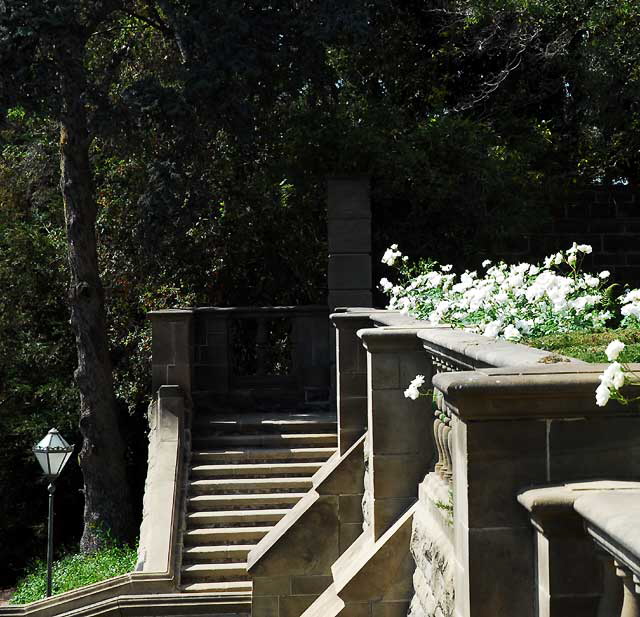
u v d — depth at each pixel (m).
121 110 12.92
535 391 3.38
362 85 17.59
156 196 13.33
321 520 8.29
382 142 13.11
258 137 14.59
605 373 3.01
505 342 4.81
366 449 7.84
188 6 13.15
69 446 11.80
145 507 10.66
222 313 13.45
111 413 14.68
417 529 5.82
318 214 15.12
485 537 3.48
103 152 17.11
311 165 13.36
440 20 17.09
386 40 17.09
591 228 16.06
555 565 3.28
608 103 15.92
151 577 9.55
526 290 6.00
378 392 6.43
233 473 11.27
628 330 5.19
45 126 17.42
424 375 6.43
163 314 12.35
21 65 12.30
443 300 7.70
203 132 13.32
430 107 17.77
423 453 6.41
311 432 12.09
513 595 3.48
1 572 18.09
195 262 17.02
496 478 3.48
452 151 13.52
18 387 17.98
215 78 12.70
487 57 17.41
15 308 18.27
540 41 16.66
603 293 5.98
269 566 8.30
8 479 18.19
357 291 12.78
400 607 6.10
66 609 9.40
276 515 10.60
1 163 19.17
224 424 12.15
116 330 17.44
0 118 12.82
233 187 16.31
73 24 12.62
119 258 17.27
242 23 12.77
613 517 2.71
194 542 10.34
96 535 14.32
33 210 19.66
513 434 3.48
